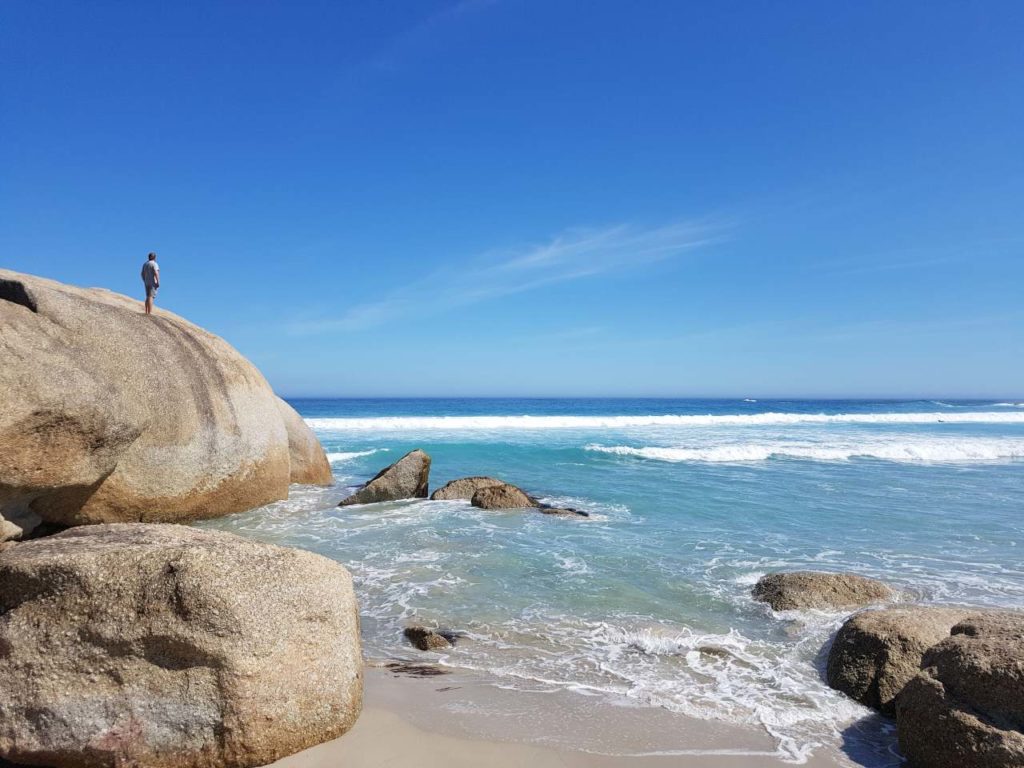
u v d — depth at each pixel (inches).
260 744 171.5
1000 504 568.4
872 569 365.1
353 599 212.1
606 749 187.9
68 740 166.2
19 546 199.3
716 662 248.8
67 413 344.5
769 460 884.0
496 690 223.5
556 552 400.8
